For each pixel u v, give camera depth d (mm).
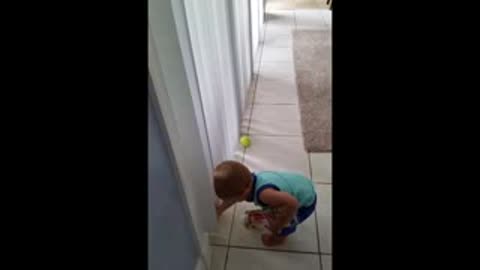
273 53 2787
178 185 890
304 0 4023
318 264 1196
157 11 720
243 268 1196
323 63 2582
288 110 2055
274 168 1630
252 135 1854
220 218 1371
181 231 946
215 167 1262
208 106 1167
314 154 1706
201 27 1060
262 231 1305
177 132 850
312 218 1360
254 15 2482
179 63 836
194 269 1067
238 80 1681
